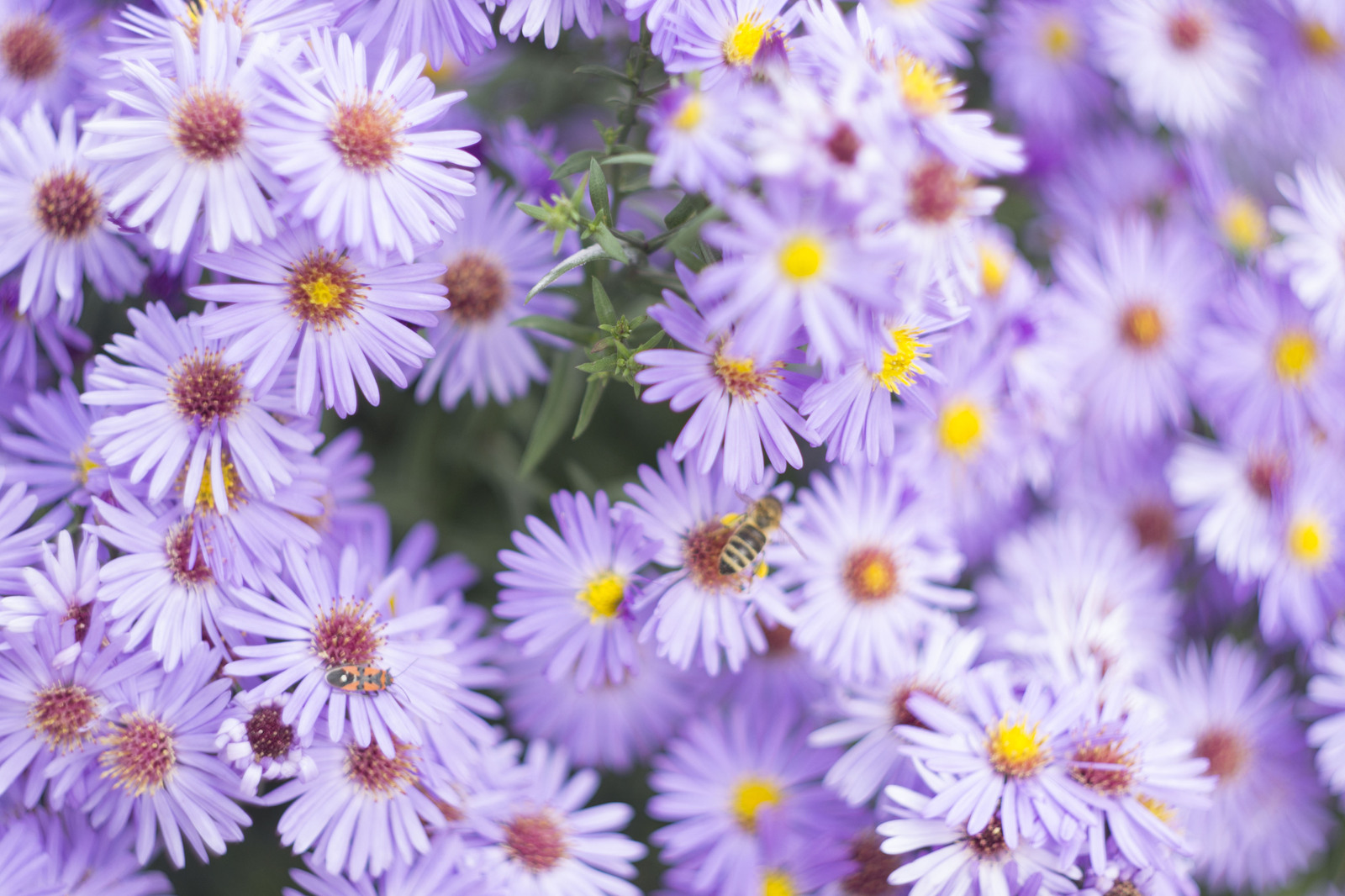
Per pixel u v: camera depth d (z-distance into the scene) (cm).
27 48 49
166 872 50
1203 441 56
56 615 46
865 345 44
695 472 48
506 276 50
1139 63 58
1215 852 54
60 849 47
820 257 44
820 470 53
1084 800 47
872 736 50
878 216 44
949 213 45
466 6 47
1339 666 54
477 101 54
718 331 45
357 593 48
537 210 47
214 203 46
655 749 53
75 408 48
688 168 44
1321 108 62
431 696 47
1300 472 56
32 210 47
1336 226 54
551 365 51
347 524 50
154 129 46
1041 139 59
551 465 54
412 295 47
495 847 48
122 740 46
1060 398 54
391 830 47
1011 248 56
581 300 49
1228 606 56
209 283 48
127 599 46
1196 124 58
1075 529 55
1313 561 56
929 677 50
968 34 54
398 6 47
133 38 47
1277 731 54
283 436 47
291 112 45
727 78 46
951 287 46
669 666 52
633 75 48
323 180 45
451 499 54
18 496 46
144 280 49
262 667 46
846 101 44
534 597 48
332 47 46
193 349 47
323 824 46
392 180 46
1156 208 59
